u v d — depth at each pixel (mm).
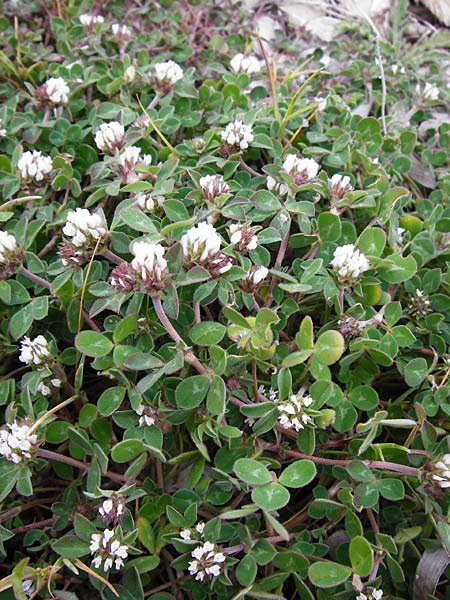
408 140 292
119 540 169
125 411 188
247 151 266
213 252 183
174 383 190
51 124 271
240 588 181
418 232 251
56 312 217
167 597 178
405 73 365
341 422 197
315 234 224
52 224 228
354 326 203
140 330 194
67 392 207
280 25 403
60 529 189
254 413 182
